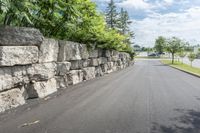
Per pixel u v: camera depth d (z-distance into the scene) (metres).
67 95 8.37
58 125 4.99
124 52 32.91
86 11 11.79
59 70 9.37
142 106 7.00
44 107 6.46
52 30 10.22
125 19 66.25
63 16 9.87
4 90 5.96
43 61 7.85
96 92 9.25
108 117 5.71
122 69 26.75
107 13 58.88
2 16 7.22
